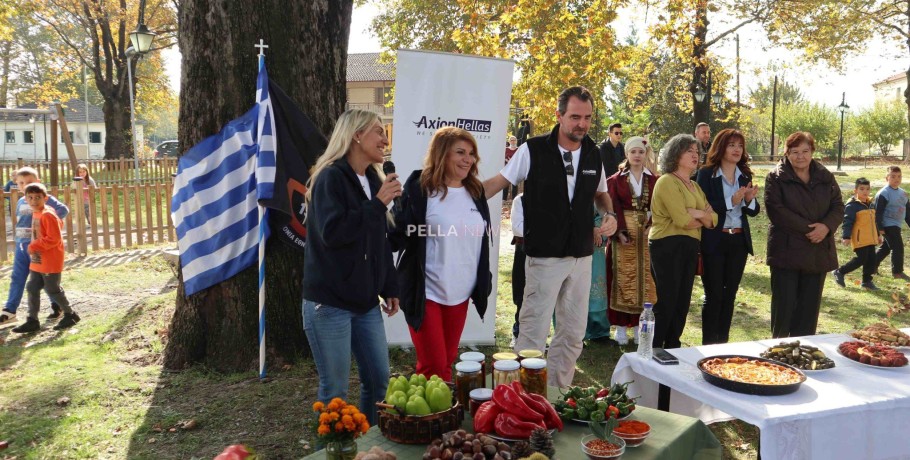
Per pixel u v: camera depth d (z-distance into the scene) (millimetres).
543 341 4270
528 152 4137
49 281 6742
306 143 5250
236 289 5266
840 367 3477
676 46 14344
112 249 11805
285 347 5289
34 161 22375
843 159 50125
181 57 5359
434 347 3625
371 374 3492
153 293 8523
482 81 5371
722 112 29078
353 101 54375
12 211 10773
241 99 5238
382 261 3354
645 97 31312
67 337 6496
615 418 2760
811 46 20406
